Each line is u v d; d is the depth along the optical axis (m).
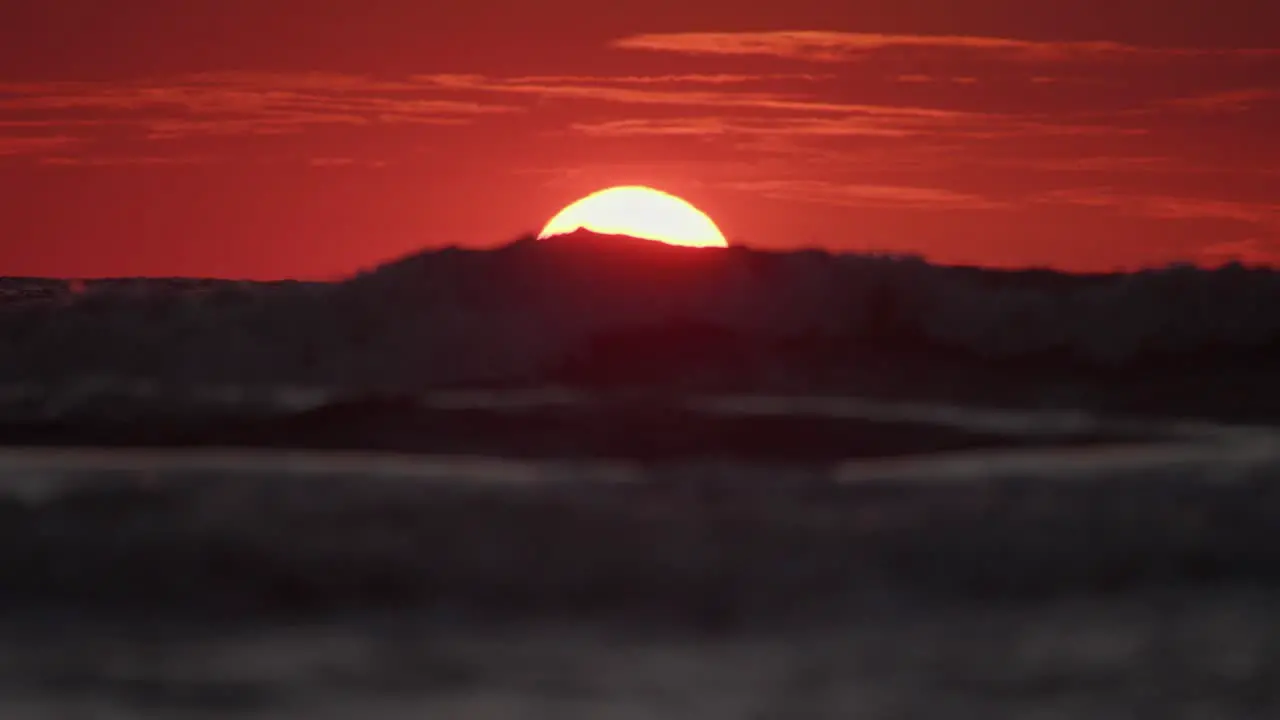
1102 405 91.19
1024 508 48.09
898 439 63.41
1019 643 40.25
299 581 43.84
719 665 38.03
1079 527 47.28
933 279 111.31
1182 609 43.19
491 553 44.69
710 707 34.50
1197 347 104.50
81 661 38.12
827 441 63.00
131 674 37.00
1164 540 47.09
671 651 39.44
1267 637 40.38
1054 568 45.56
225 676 36.84
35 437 75.81
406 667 37.78
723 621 42.28
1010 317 107.50
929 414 68.31
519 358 99.81
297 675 36.97
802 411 67.38
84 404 80.50
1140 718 33.91
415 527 45.75
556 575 44.03
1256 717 34.44
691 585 43.72
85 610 42.69
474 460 56.38
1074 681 36.81
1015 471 51.50
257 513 46.44
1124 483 50.28
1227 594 44.69
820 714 34.38
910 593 44.16
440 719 33.56
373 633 40.97
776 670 37.72
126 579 43.91
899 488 49.38
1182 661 38.34
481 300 105.81
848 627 41.69
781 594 43.59
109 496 47.41
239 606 43.03
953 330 106.31
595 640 40.38
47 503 46.97
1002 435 64.00
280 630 41.25
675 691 35.75
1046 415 70.50
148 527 45.81
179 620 42.06
